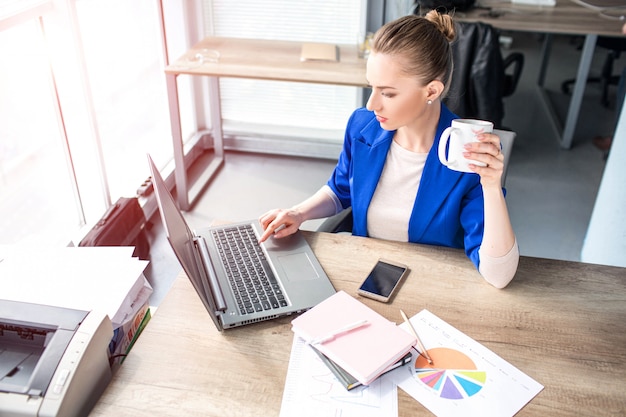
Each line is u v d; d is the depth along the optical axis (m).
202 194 3.19
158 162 3.27
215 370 1.06
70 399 0.97
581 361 1.09
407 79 1.31
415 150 1.50
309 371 1.06
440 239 1.54
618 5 3.53
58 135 2.39
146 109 3.26
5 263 1.31
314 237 1.46
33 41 2.21
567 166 3.55
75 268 1.30
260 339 1.13
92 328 1.05
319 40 3.43
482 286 1.29
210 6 3.38
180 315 1.20
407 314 1.20
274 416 0.97
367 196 1.56
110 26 2.79
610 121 4.16
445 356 1.09
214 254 1.38
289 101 3.65
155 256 2.67
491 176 1.18
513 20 3.24
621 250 2.05
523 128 4.03
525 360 1.09
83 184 2.53
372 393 1.01
